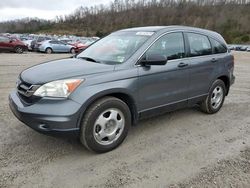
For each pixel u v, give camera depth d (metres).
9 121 5.06
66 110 3.53
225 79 6.02
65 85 3.59
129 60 4.18
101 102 3.81
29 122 3.66
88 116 3.72
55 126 3.53
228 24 87.81
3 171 3.48
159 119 5.41
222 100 5.98
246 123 5.37
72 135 3.67
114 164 3.73
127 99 4.19
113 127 4.03
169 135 4.69
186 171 3.60
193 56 5.13
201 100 5.49
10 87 7.95
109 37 5.20
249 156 4.03
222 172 3.58
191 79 5.05
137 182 3.34
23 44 23.22
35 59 17.00
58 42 25.58
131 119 4.36
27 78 3.88
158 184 3.31
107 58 4.46
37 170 3.53
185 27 5.16
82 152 4.01
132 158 3.89
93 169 3.60
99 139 3.90
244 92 8.09
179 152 4.10
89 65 4.11
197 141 4.49
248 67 15.47
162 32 4.66
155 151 4.11
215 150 4.19
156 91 4.47
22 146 4.12
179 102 4.93
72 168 3.60
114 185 3.28
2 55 19.75
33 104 3.65
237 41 77.50
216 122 5.37
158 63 4.15
